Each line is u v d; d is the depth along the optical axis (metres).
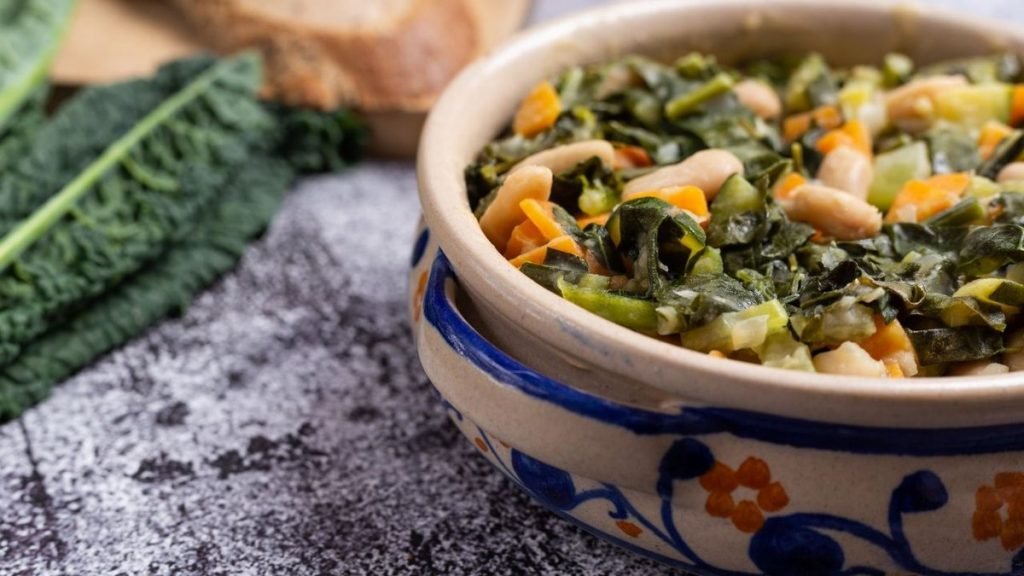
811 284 0.30
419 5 0.44
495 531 0.32
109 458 0.34
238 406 0.35
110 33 0.46
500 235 0.31
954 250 0.31
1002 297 0.29
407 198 0.42
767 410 0.27
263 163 0.42
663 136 0.35
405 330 0.37
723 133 0.34
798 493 0.27
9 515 0.32
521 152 0.34
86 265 0.36
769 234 0.31
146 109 0.41
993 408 0.26
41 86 0.42
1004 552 0.28
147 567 0.31
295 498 0.33
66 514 0.32
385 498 0.33
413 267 0.33
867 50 0.38
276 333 0.37
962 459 0.27
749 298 0.29
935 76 0.36
